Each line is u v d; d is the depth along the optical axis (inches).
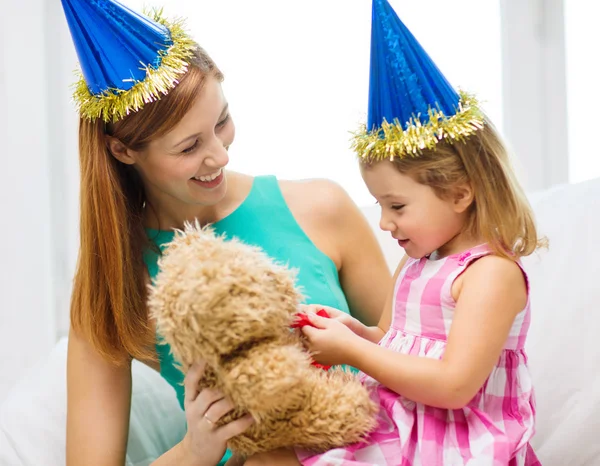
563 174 89.4
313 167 85.0
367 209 65.8
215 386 34.0
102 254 44.4
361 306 52.3
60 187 79.7
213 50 83.2
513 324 38.7
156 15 44.2
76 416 45.5
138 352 44.8
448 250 40.4
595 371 48.2
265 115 84.4
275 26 84.0
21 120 75.7
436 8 87.4
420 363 35.6
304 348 35.9
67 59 78.7
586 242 53.1
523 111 88.8
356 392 34.2
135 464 51.7
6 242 76.2
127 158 44.2
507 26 87.7
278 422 33.2
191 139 40.9
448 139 38.2
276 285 32.3
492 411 38.2
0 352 76.4
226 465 40.7
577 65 88.4
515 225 38.5
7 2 75.3
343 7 84.4
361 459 35.3
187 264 30.9
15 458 50.0
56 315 80.2
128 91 40.7
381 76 38.9
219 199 44.5
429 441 36.0
